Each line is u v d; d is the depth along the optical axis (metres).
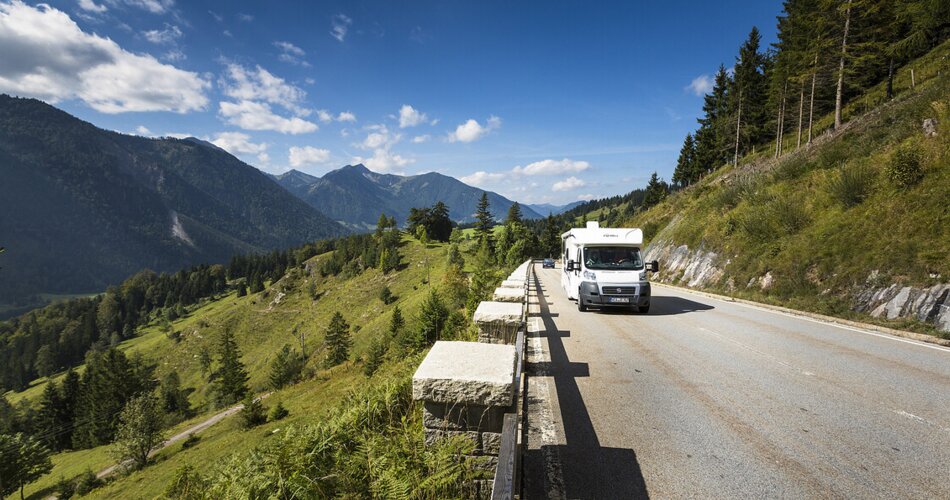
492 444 2.85
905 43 31.45
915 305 9.29
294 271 184.38
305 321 136.38
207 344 139.00
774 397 5.15
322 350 107.12
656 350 7.66
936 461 3.54
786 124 49.91
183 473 5.50
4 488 37.72
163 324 177.12
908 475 3.33
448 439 2.90
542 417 4.61
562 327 10.06
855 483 3.21
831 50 29.31
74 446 71.38
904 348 7.58
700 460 3.60
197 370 124.75
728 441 3.96
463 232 187.75
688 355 7.28
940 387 5.41
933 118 13.03
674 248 25.39
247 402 37.16
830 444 3.88
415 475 2.89
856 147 16.89
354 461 3.18
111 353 84.88
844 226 12.95
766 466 3.49
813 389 5.42
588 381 5.87
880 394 5.20
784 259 14.42
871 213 12.23
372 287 138.00
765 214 17.27
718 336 8.87
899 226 11.02
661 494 3.07
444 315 31.44
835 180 14.87
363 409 4.14
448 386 2.82
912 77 32.66
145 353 143.62
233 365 80.00
